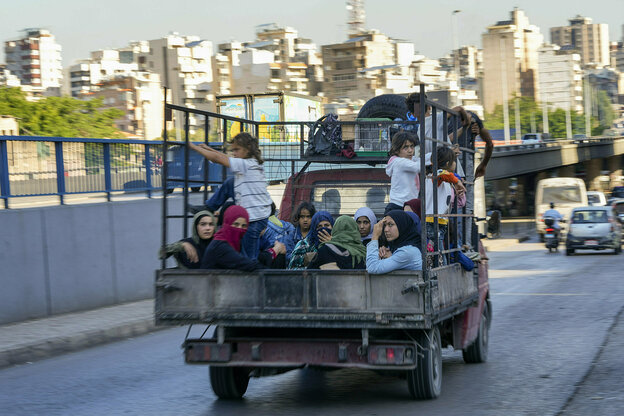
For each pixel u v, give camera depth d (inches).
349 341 292.4
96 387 371.2
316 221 344.5
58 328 536.7
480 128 375.9
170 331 580.7
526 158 2997.0
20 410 323.9
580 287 836.0
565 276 980.6
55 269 607.8
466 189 366.3
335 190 434.3
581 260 1304.1
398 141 341.1
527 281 919.7
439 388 327.9
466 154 367.6
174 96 7342.5
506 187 3590.1
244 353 301.1
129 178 709.9
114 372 412.2
